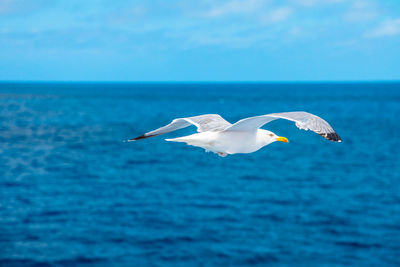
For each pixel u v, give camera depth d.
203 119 7.36
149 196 25.45
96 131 60.66
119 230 19.19
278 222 20.59
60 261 15.90
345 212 22.27
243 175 32.66
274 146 51.53
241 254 16.75
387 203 24.09
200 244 17.69
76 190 26.75
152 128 64.38
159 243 17.73
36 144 47.56
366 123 74.19
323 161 39.59
